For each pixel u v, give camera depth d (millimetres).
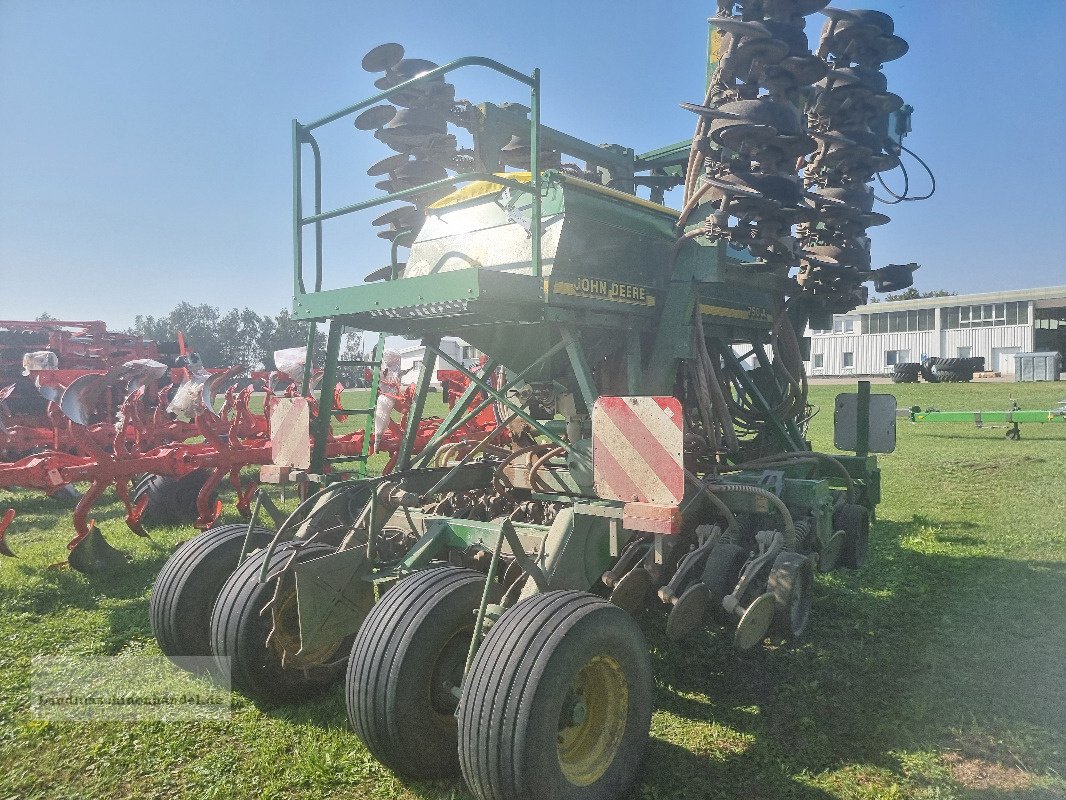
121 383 13664
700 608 4109
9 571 6832
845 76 5387
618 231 4633
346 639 4184
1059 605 5500
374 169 6246
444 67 3773
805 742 3562
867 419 7129
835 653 4668
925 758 3395
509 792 2707
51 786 3238
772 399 6688
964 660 4520
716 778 3270
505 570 4117
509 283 3740
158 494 8672
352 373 26891
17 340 13180
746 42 4414
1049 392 28469
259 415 10812
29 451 11586
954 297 45406
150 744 3561
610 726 3104
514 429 5301
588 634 2893
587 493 4254
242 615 3783
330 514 4652
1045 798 3080
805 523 5207
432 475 4855
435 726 3193
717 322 5695
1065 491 10391
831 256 5719
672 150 6703
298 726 3742
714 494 4734
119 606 5836
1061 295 42594
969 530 8086
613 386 5137
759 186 4480
